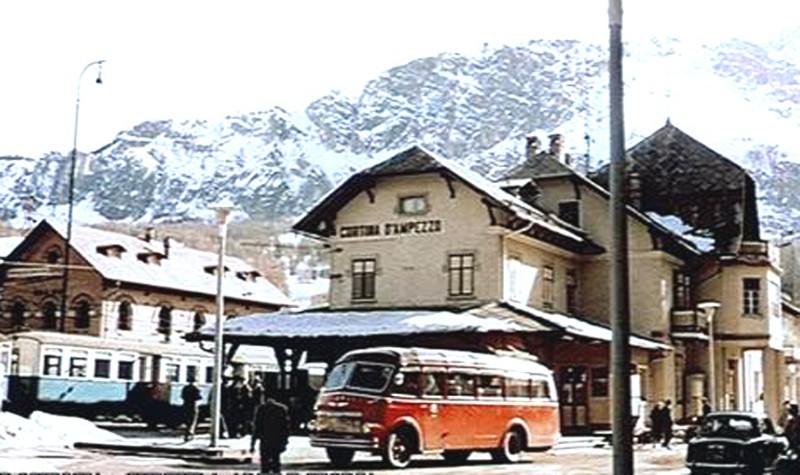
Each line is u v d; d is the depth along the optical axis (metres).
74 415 50.00
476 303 45.38
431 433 28.34
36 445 33.66
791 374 72.06
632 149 65.69
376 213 48.25
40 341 55.91
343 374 28.17
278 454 22.03
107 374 60.53
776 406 59.28
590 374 46.59
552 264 50.38
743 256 57.72
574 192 53.88
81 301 74.88
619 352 9.64
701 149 64.62
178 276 80.50
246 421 37.53
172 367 65.75
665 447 41.78
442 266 46.44
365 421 27.17
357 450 27.75
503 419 30.50
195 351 67.38
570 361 45.94
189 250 86.50
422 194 47.31
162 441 35.22
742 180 62.12
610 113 10.06
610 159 10.03
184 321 79.50
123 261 77.62
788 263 102.00
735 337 57.09
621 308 9.70
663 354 52.25
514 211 45.28
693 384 54.97
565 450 37.41
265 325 43.12
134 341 67.44
